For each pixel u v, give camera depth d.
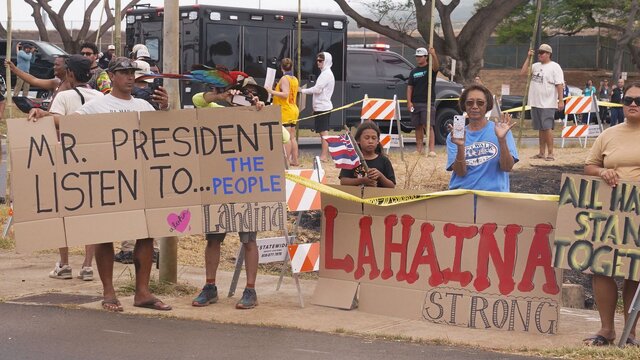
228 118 8.12
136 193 8.01
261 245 8.84
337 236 8.48
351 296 8.38
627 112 7.23
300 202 8.98
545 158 16.42
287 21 21.08
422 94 17.39
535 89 16.20
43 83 9.71
